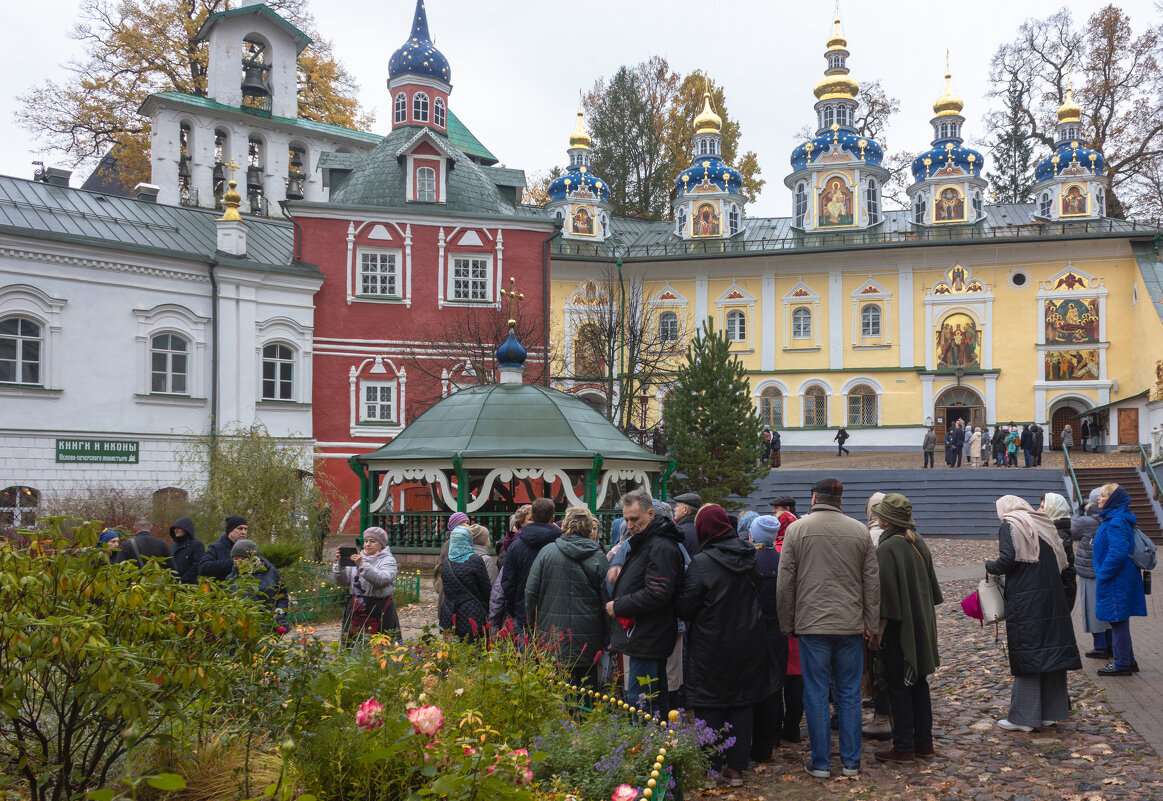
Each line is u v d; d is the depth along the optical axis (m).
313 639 5.99
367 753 4.63
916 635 7.29
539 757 4.66
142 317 29.92
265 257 34.22
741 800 6.59
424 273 35.69
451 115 55.16
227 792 5.20
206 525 20.70
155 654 4.78
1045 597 7.89
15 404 27.41
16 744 4.61
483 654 6.40
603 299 40.84
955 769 7.14
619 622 7.24
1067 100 52.84
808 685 7.07
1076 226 48.59
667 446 29.55
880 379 49.34
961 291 48.88
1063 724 8.21
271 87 49.81
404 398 34.84
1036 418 47.84
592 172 61.31
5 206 29.22
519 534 8.84
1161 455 29.95
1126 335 47.25
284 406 33.00
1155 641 12.02
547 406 16.45
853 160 51.22
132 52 48.28
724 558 6.94
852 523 7.15
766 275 50.62
